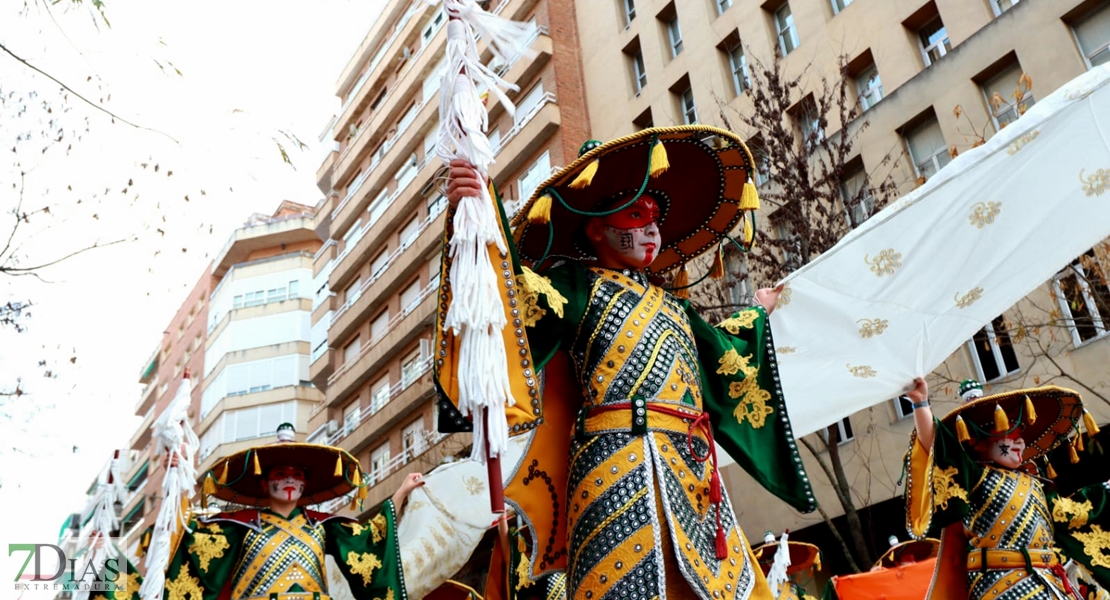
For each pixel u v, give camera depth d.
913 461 5.31
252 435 35.44
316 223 35.91
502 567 5.12
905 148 15.12
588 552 2.98
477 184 2.83
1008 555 5.27
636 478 3.04
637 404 3.18
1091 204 4.43
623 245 3.62
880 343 4.98
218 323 38.69
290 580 5.92
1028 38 13.81
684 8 20.61
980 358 13.37
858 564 13.92
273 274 38.47
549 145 23.03
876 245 4.95
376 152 33.00
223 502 6.97
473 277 2.71
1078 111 4.50
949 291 4.76
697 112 19.36
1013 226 4.60
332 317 32.66
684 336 3.47
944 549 5.57
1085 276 10.93
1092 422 5.89
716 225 4.11
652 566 2.86
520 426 2.87
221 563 5.91
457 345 2.88
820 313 5.07
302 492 6.82
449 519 6.76
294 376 36.28
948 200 4.75
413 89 30.67
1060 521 5.64
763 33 18.34
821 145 15.14
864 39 16.45
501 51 2.87
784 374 5.14
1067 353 12.16
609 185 3.75
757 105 14.71
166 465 4.55
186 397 4.64
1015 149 4.62
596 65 23.45
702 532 3.07
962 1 15.11
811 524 15.09
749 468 3.66
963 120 14.29
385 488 24.73
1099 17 13.29
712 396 3.74
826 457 15.01
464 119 2.79
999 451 5.62
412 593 6.44
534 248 3.82
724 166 3.89
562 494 3.45
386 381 28.25
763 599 3.12
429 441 23.53
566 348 3.48
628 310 3.39
